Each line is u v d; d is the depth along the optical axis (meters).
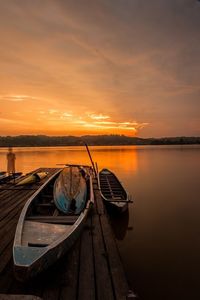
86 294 3.62
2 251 4.77
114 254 4.89
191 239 8.08
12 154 13.16
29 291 3.65
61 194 7.20
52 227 4.93
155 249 7.40
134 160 38.78
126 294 3.67
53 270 4.17
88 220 6.91
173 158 42.59
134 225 9.36
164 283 5.73
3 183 12.20
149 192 14.91
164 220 9.91
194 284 5.69
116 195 10.98
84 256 4.81
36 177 12.61
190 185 17.17
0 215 7.04
